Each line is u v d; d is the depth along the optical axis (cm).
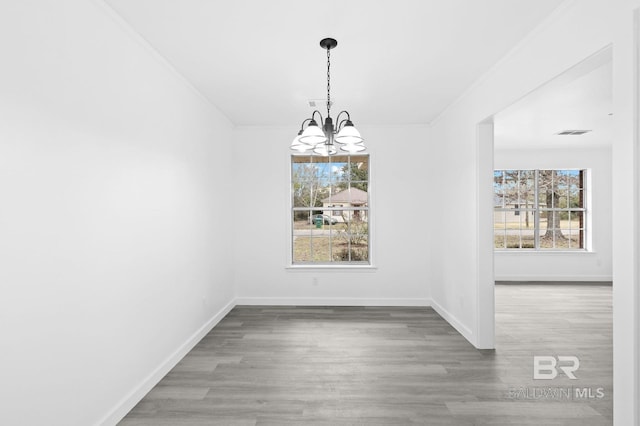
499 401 255
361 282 522
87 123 206
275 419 233
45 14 175
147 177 273
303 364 318
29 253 167
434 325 429
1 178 153
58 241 184
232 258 510
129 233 248
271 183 525
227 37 259
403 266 519
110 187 227
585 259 707
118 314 235
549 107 424
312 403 252
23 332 164
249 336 392
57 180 183
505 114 317
